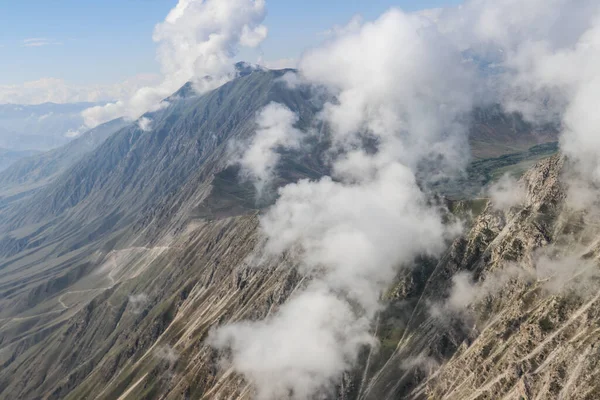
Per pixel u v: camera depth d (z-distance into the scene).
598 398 162.75
